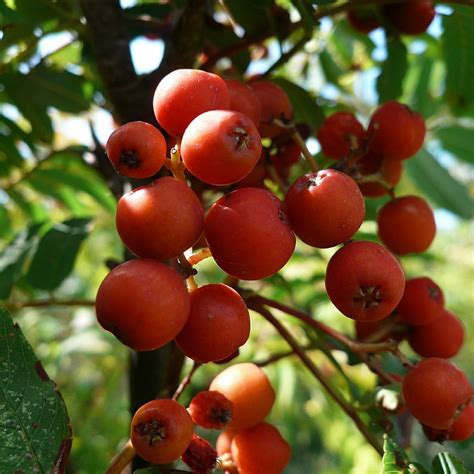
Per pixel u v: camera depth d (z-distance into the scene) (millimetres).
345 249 92
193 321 87
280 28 133
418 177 181
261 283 161
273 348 208
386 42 150
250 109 105
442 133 182
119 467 94
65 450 91
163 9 157
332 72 194
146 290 80
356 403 128
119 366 269
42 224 153
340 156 124
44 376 93
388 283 90
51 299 140
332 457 560
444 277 478
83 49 153
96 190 185
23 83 156
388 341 111
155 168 88
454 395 102
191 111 90
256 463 109
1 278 144
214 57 134
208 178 87
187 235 82
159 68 126
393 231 123
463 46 152
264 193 85
